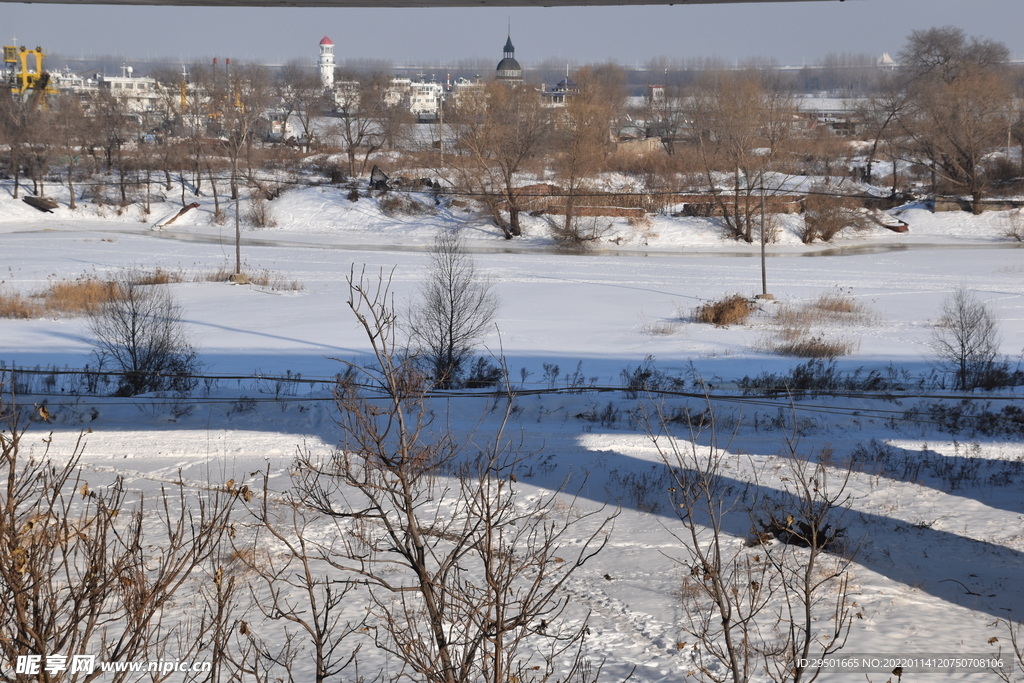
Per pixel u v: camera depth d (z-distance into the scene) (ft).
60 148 300.40
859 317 128.77
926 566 42.37
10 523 14.38
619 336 116.37
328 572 40.16
